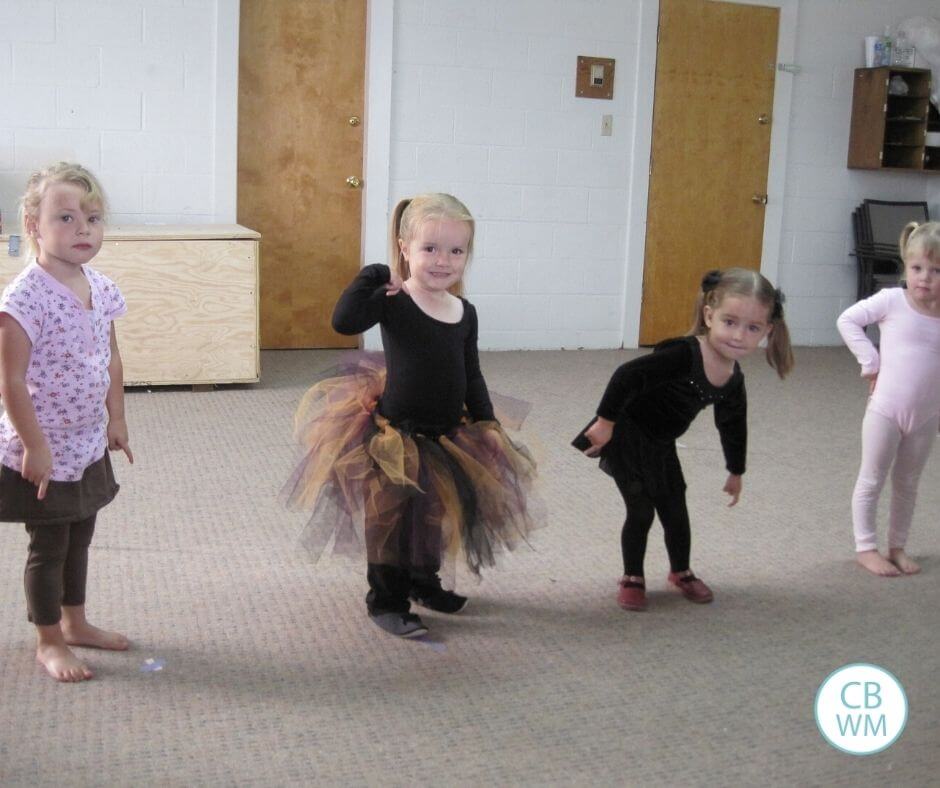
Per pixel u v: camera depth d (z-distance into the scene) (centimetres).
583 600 268
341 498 237
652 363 249
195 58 555
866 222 699
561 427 455
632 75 645
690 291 683
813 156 696
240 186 592
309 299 616
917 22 684
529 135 632
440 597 257
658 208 666
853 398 539
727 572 291
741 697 220
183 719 203
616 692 220
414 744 197
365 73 598
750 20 661
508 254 642
